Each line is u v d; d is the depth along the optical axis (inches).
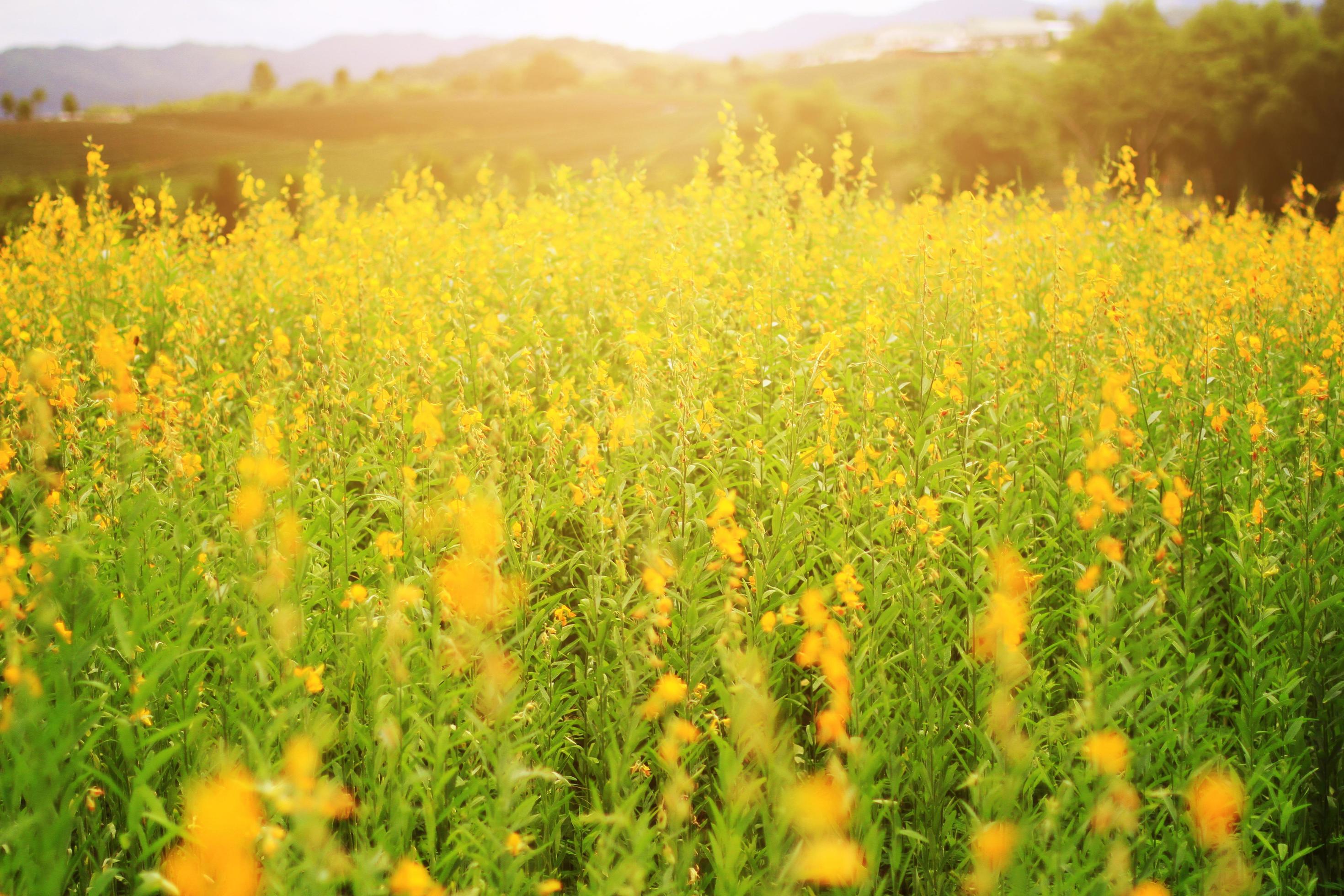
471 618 120.3
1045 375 195.8
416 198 366.9
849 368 211.0
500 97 7475.4
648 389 180.1
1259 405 156.3
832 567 146.9
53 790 90.9
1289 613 137.4
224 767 97.0
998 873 97.2
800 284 263.3
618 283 293.4
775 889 89.0
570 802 127.4
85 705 110.4
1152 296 244.4
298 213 363.3
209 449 175.3
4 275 288.0
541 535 155.8
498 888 96.5
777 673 132.1
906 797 122.6
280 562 120.3
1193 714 118.6
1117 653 119.0
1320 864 122.4
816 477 156.5
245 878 81.6
